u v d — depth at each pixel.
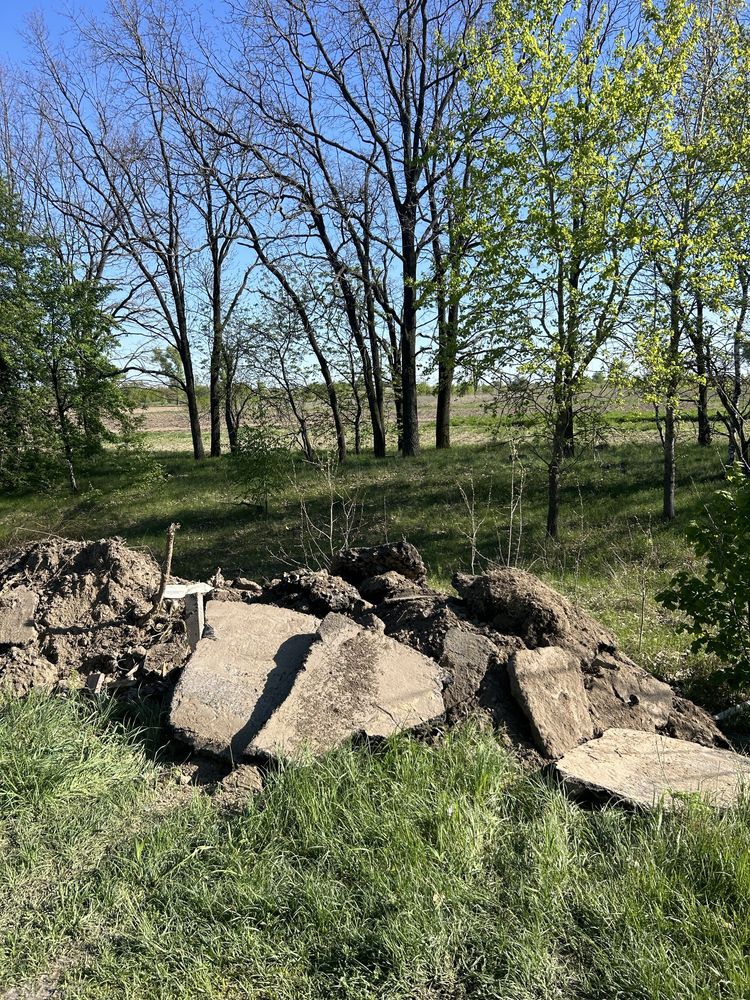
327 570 7.15
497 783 4.07
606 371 12.22
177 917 3.21
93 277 28.98
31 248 22.98
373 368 26.39
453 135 12.85
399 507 16.97
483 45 12.23
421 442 31.00
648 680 5.32
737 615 5.81
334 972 2.95
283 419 24.72
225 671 4.76
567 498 15.98
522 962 2.93
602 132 11.34
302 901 3.26
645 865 3.37
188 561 14.66
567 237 11.12
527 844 3.59
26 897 3.37
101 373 23.69
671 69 11.12
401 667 4.86
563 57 11.33
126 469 23.50
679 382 12.30
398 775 4.04
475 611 5.73
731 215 11.62
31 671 5.22
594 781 4.09
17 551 6.94
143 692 5.07
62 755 4.20
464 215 12.41
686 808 3.79
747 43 11.70
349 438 33.91
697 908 3.17
